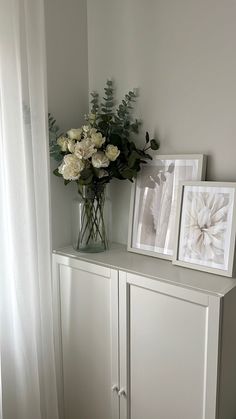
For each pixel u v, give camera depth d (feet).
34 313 5.59
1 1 4.88
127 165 5.70
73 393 6.11
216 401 4.39
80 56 6.35
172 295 4.58
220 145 5.10
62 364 6.19
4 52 4.97
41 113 5.32
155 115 5.73
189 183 5.16
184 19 5.23
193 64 5.22
